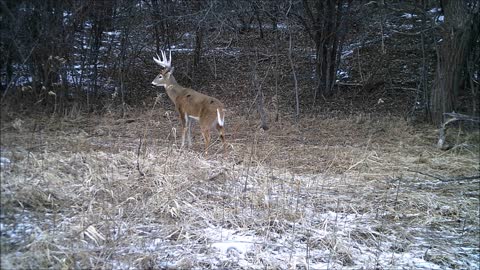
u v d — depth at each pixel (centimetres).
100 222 533
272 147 917
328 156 884
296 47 1636
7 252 454
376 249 567
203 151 889
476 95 1284
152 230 548
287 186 708
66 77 1177
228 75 1516
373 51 1658
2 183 568
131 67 1377
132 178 654
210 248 523
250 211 619
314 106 1329
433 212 670
